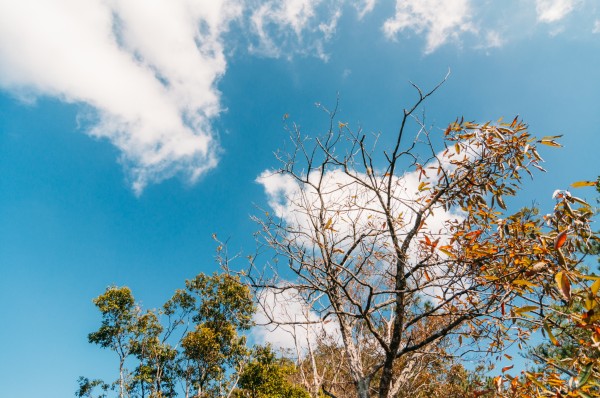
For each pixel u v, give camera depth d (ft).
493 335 13.89
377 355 22.06
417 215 14.26
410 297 16.05
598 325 7.28
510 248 11.02
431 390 25.17
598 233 10.02
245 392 43.24
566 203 9.95
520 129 12.59
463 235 11.89
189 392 57.26
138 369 57.00
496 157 12.91
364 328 22.38
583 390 7.85
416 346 14.23
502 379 10.91
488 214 12.78
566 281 7.38
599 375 7.82
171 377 59.31
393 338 14.53
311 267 14.56
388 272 15.52
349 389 24.30
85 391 54.60
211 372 57.72
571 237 10.44
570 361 8.54
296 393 40.37
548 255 10.32
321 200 16.25
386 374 14.61
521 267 10.55
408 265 13.48
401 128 13.92
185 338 57.21
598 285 7.02
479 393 11.25
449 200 14.05
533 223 10.99
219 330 58.54
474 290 11.80
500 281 11.00
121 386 53.93
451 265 12.52
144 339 59.41
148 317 61.46
